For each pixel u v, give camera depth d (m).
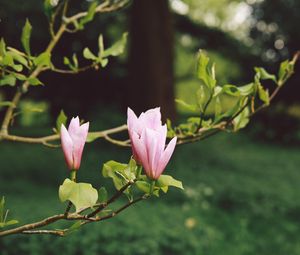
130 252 7.04
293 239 9.08
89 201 1.43
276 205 10.73
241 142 22.58
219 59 26.69
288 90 24.41
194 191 10.29
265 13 26.25
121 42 2.54
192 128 2.27
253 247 8.48
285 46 26.14
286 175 14.30
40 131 21.92
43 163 12.95
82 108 22.77
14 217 7.42
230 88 2.07
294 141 23.48
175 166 12.98
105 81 21.78
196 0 24.39
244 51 26.05
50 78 21.58
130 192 1.60
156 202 9.62
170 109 14.76
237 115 2.18
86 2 14.28
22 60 2.01
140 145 1.47
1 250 6.82
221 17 25.84
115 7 2.76
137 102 14.76
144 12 14.62
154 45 14.61
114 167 1.60
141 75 14.69
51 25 2.48
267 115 24.00
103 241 7.14
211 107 19.16
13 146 16.02
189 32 24.28
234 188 11.66
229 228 9.09
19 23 14.85
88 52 2.50
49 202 8.82
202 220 8.86
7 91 21.23
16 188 10.02
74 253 6.98
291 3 26.03
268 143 23.33
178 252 7.43
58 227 7.28
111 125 15.03
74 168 1.50
